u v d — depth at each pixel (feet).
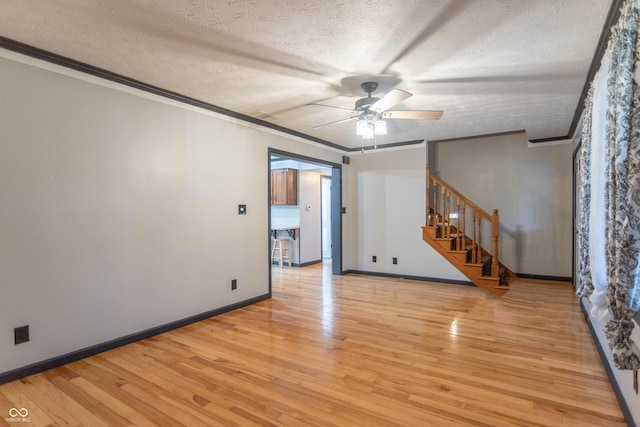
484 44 8.09
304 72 9.68
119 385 7.94
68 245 9.05
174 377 8.31
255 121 14.51
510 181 19.35
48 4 6.57
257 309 13.79
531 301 14.66
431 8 6.70
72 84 9.12
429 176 17.93
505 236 19.48
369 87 10.54
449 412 6.84
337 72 9.69
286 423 6.56
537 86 10.64
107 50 8.45
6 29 7.47
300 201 23.84
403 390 7.67
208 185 12.71
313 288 17.37
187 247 12.00
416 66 9.27
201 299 12.48
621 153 5.44
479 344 10.14
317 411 6.93
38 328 8.52
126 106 10.30
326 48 8.34
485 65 9.21
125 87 10.25
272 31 7.59
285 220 24.52
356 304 14.43
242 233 14.08
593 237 7.37
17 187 8.18
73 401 7.30
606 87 6.81
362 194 20.90
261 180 14.96
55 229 8.82
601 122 7.15
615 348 5.61
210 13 6.91
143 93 10.71
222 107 12.89
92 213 9.53
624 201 5.43
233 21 7.20
